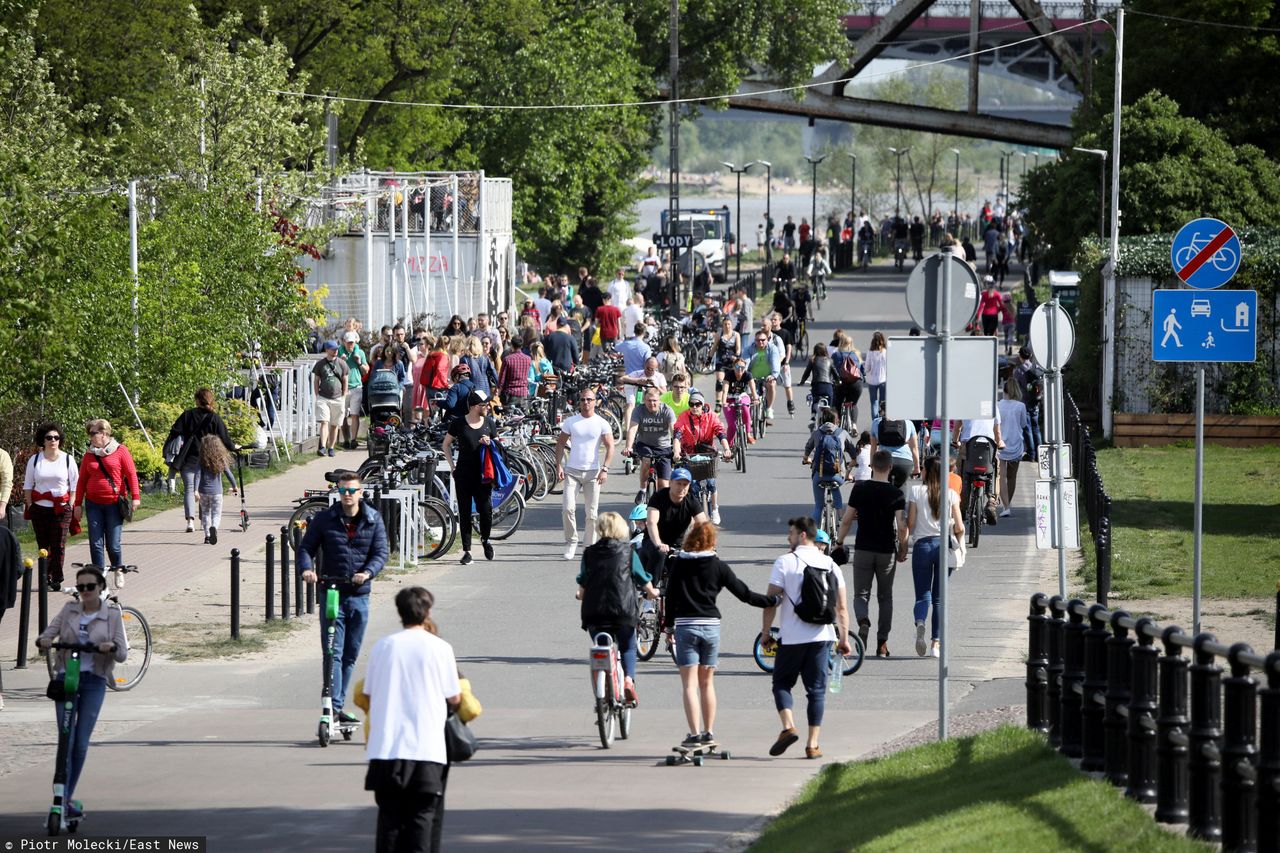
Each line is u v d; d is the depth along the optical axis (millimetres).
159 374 100812
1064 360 62562
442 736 31891
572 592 74250
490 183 170000
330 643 49406
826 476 79875
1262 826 27250
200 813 39875
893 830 33250
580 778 43594
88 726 39562
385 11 182750
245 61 139000
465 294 163625
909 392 46219
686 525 60500
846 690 55656
